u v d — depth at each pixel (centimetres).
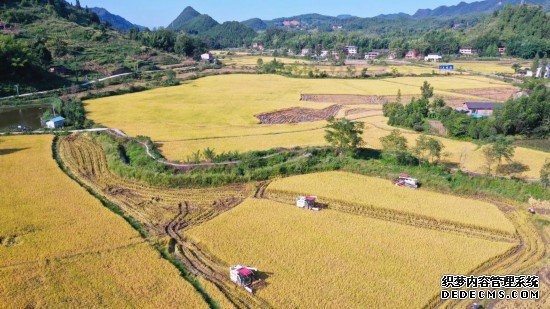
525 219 5381
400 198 5872
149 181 6475
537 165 7288
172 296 3706
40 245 4481
